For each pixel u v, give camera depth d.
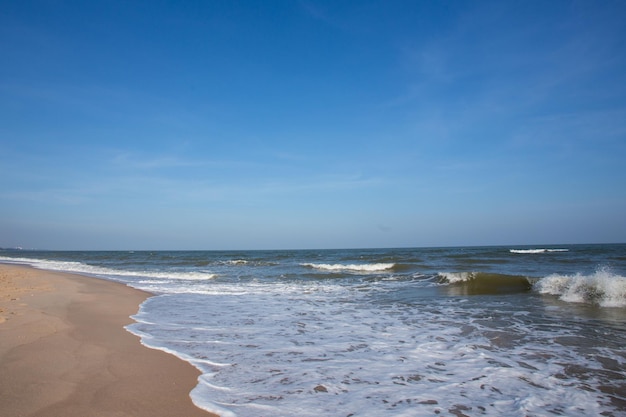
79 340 6.04
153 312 9.14
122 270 26.20
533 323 7.64
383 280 16.72
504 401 3.86
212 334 6.77
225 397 3.89
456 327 7.33
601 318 8.08
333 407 3.66
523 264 24.17
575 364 5.06
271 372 4.68
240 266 29.33
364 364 5.04
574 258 29.91
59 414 3.37
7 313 7.85
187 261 37.59
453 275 15.42
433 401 3.84
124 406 3.60
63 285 14.25
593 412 3.61
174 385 4.20
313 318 8.35
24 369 4.50
